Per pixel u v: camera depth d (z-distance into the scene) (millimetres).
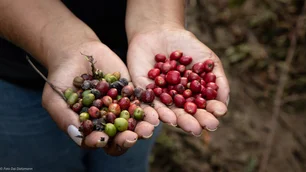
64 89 621
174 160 1015
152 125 585
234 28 1249
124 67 667
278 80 1162
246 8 1271
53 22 647
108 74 648
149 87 662
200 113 610
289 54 1152
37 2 648
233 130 1067
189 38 700
